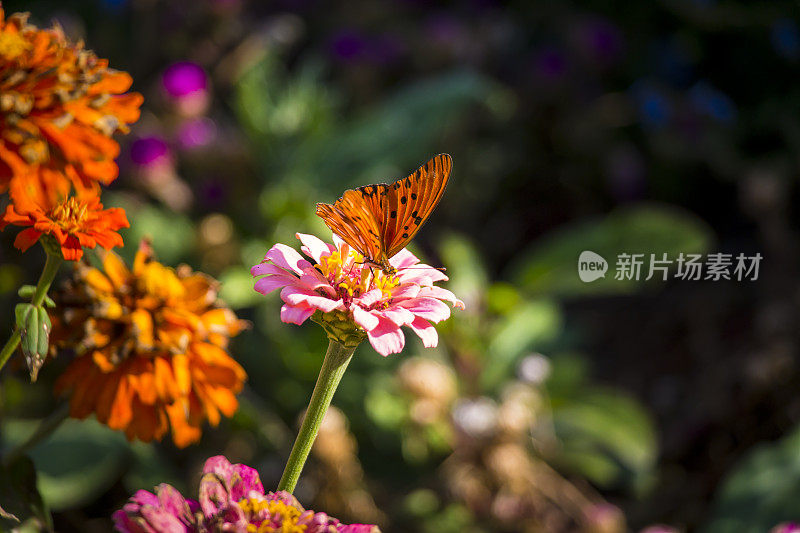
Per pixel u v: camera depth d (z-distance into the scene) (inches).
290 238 49.0
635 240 49.7
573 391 47.3
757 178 58.6
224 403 25.2
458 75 56.6
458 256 50.4
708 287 59.4
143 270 25.4
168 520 21.1
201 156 51.0
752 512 42.7
